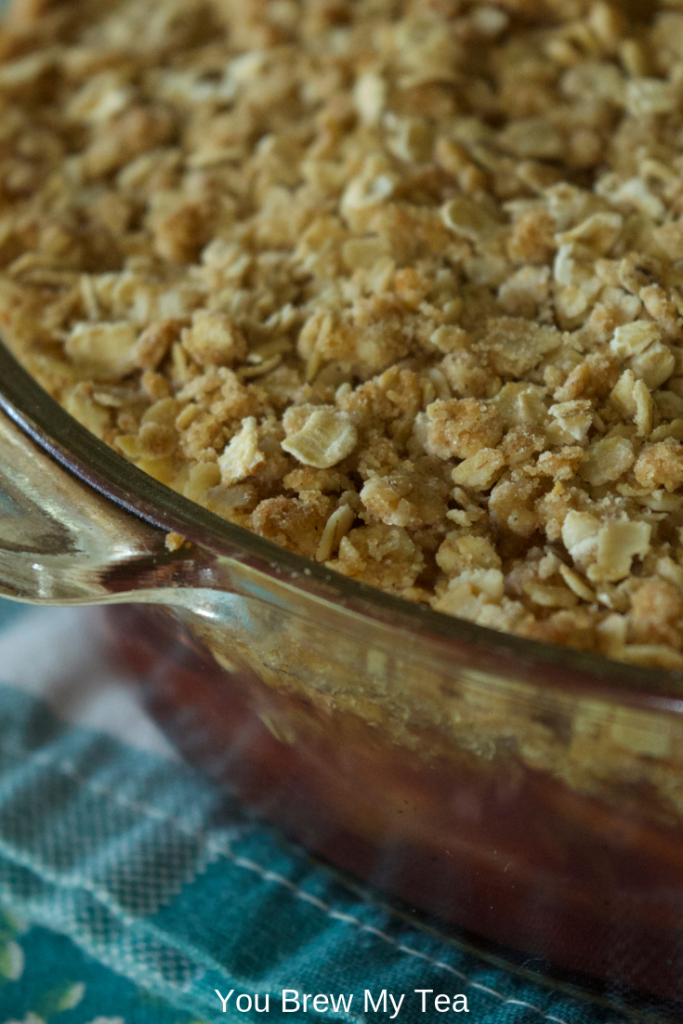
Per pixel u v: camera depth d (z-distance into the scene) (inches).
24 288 12.5
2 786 12.5
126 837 12.2
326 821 11.5
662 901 10.5
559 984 11.4
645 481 10.7
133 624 11.2
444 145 12.6
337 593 10.0
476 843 10.7
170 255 12.6
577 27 13.5
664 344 11.3
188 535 10.4
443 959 11.5
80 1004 11.7
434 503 10.8
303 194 12.6
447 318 11.6
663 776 9.9
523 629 10.2
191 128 13.6
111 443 11.5
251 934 11.7
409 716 10.2
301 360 11.6
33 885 12.0
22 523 10.7
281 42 14.2
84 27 15.0
